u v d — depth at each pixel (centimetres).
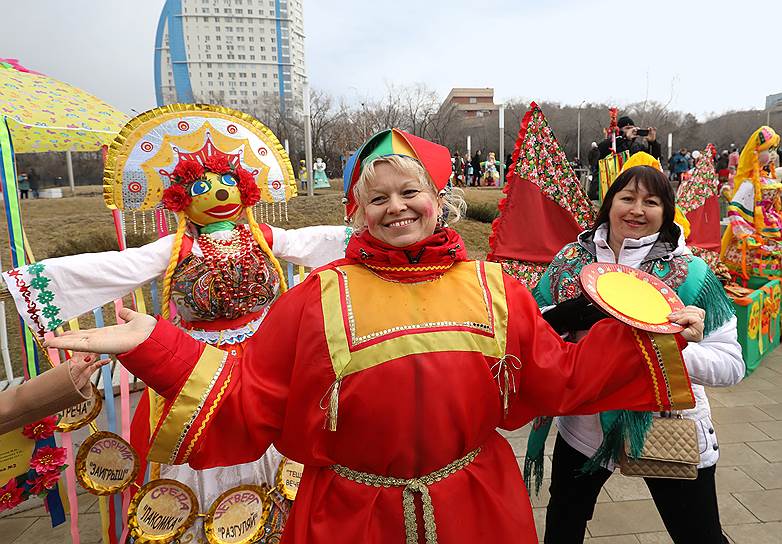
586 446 180
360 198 129
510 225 276
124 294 208
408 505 120
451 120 3441
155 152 222
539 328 133
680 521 173
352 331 120
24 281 189
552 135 267
